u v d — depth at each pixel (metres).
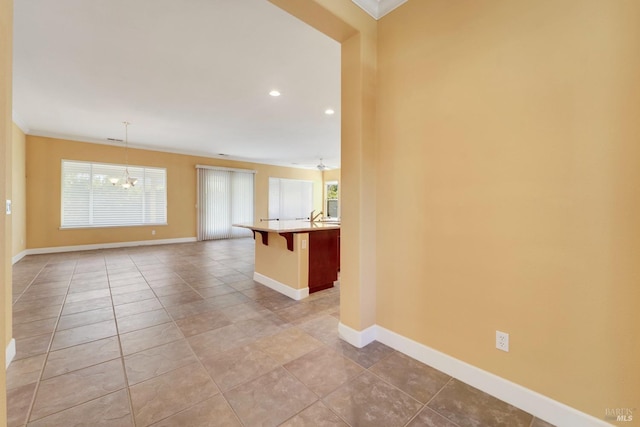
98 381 1.73
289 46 2.64
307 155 8.30
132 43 2.59
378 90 2.16
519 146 1.48
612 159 1.23
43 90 3.61
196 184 8.00
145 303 3.10
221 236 8.45
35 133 5.69
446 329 1.81
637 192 1.18
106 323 2.58
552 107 1.38
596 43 1.26
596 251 1.28
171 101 3.99
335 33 2.07
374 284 2.21
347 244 2.20
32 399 1.56
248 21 2.28
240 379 1.76
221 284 3.86
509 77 1.51
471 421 1.42
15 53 2.74
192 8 2.13
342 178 2.21
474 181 1.66
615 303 1.24
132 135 5.96
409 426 1.39
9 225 1.90
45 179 5.86
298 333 2.39
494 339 1.60
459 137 1.72
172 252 6.27
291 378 1.77
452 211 1.76
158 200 7.36
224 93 3.70
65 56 2.80
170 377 1.78
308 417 1.45
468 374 1.71
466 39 1.68
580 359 1.33
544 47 1.40
